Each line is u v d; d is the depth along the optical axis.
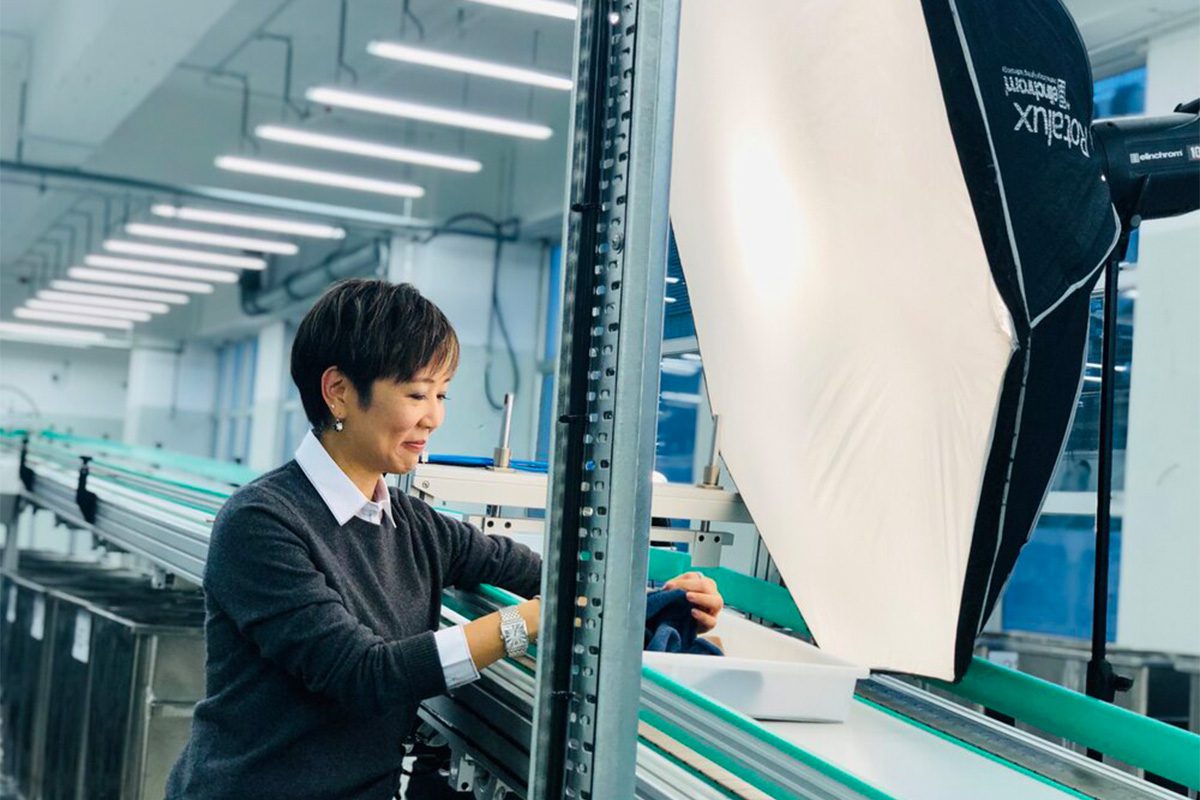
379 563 1.15
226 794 1.09
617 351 0.91
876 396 1.45
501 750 1.11
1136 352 3.92
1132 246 3.97
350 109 8.19
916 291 1.42
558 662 0.94
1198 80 3.77
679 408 5.91
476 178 8.12
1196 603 3.69
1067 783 1.23
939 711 1.45
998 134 1.36
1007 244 1.35
